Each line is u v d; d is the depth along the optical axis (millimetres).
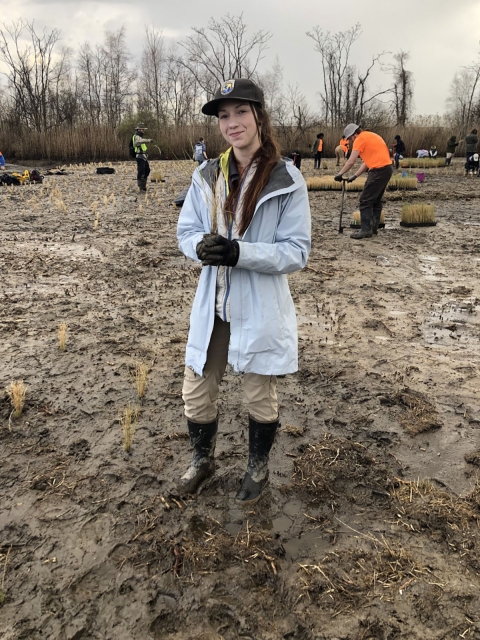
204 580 2295
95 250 8359
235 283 2387
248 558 2393
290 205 2357
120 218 11500
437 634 2061
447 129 42062
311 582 2277
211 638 2047
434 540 2527
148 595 2225
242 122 2260
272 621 2115
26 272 7004
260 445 2742
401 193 15883
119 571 2346
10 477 2949
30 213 12039
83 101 57844
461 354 4594
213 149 35594
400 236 9633
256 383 2600
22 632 2064
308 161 33562
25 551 2453
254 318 2387
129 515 2682
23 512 2689
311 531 2596
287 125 41562
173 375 4141
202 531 2580
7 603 2188
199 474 2869
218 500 2797
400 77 57000
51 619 2119
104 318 5348
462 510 2699
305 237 2383
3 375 4090
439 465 3100
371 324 5242
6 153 37938
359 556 2420
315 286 6500
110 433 3375
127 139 38656
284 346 2455
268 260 2266
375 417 3582
